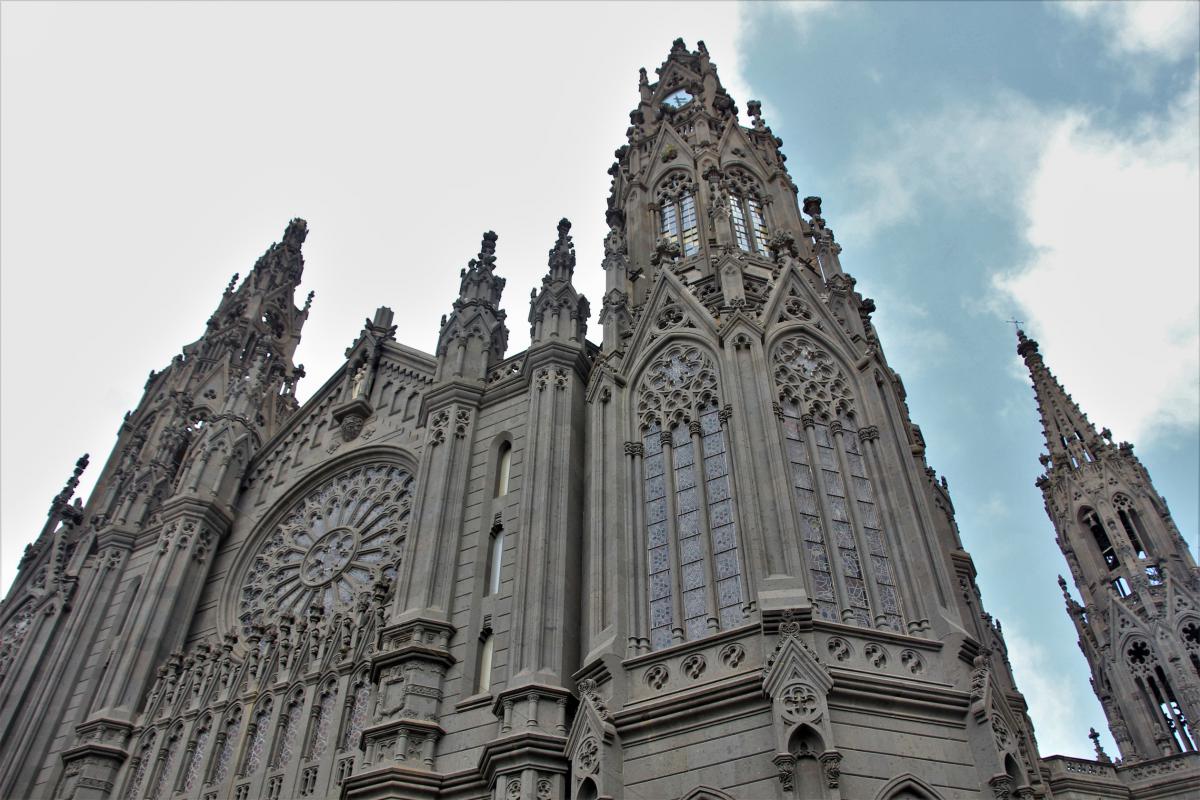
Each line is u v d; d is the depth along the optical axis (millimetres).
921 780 22016
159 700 36000
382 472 41750
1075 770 33625
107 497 50562
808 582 25641
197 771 32844
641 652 26078
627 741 24047
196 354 66875
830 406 31047
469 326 40719
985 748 22625
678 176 45625
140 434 61469
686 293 34750
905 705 23234
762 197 44594
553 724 25781
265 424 57875
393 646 30281
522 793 24234
